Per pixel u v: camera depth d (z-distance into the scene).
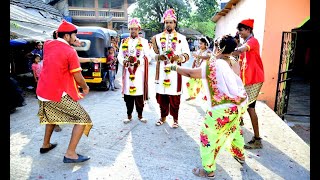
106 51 8.80
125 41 5.00
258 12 7.36
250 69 3.87
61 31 3.28
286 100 6.33
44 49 3.33
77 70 3.25
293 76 13.70
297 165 3.52
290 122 6.33
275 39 6.73
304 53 13.52
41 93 3.25
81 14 24.97
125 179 3.13
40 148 3.75
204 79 2.88
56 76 3.19
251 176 3.24
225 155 3.81
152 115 5.77
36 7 14.24
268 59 6.82
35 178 3.09
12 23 8.75
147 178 3.16
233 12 12.67
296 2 6.53
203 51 6.39
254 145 4.01
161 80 4.80
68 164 3.44
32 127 4.84
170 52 4.57
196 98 7.45
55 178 3.11
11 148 3.88
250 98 3.90
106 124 5.07
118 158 3.65
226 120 2.91
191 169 3.40
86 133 3.49
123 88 5.03
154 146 4.08
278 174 3.29
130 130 4.76
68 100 3.27
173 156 3.75
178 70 2.99
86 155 3.71
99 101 7.15
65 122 3.38
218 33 20.64
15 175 3.14
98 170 3.32
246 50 3.76
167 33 4.85
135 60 4.83
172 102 4.79
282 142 4.27
